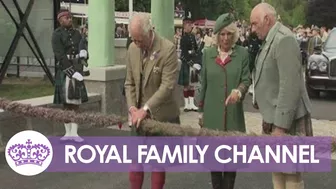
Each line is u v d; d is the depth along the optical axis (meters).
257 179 6.01
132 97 4.55
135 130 4.47
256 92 4.20
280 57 3.94
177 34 22.47
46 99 8.27
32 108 4.72
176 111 4.59
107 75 8.98
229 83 4.65
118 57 12.02
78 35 7.36
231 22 4.64
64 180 5.92
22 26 10.02
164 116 4.46
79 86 7.30
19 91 10.01
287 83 3.91
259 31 4.11
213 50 4.76
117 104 9.30
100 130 8.01
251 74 4.69
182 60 10.93
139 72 4.45
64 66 7.25
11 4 10.98
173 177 6.04
